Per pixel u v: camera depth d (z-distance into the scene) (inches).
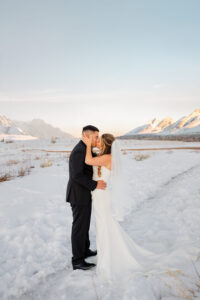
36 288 108.7
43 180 361.4
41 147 1374.3
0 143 1740.9
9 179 372.8
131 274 109.4
